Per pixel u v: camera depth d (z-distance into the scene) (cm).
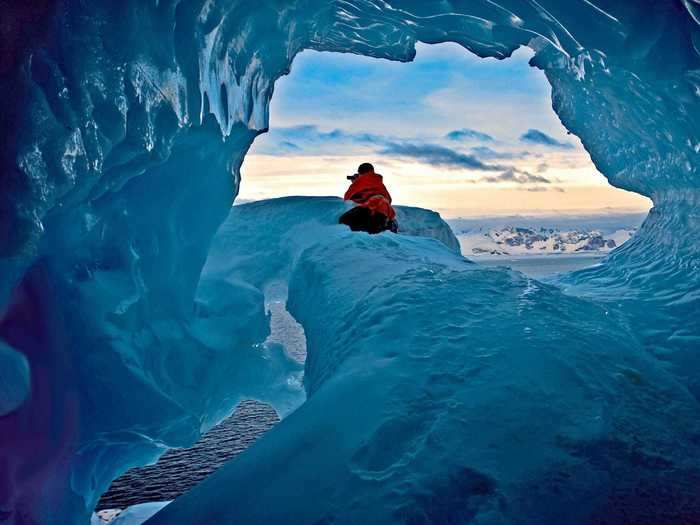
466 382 297
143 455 520
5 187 237
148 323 441
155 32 299
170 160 418
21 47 234
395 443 266
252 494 265
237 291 596
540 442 264
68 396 339
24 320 295
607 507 240
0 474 280
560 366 312
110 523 815
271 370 650
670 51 407
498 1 488
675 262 590
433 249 605
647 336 449
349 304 449
